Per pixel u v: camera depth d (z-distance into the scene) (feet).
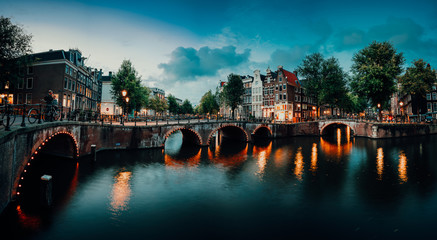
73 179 43.39
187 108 265.13
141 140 74.28
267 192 40.86
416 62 126.00
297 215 31.71
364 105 198.59
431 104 158.92
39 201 32.76
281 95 160.25
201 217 30.78
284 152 82.28
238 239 25.44
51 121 40.63
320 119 142.20
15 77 76.89
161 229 27.35
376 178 49.24
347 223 29.32
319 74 132.98
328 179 48.78
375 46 106.73
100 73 162.61
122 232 26.37
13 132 26.32
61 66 97.76
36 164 51.31
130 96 108.27
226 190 41.63
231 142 111.34
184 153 76.54
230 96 143.54
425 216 31.17
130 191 39.58
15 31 72.84
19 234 24.95
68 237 24.82
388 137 113.09
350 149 86.69
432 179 48.11
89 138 59.93
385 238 25.77
